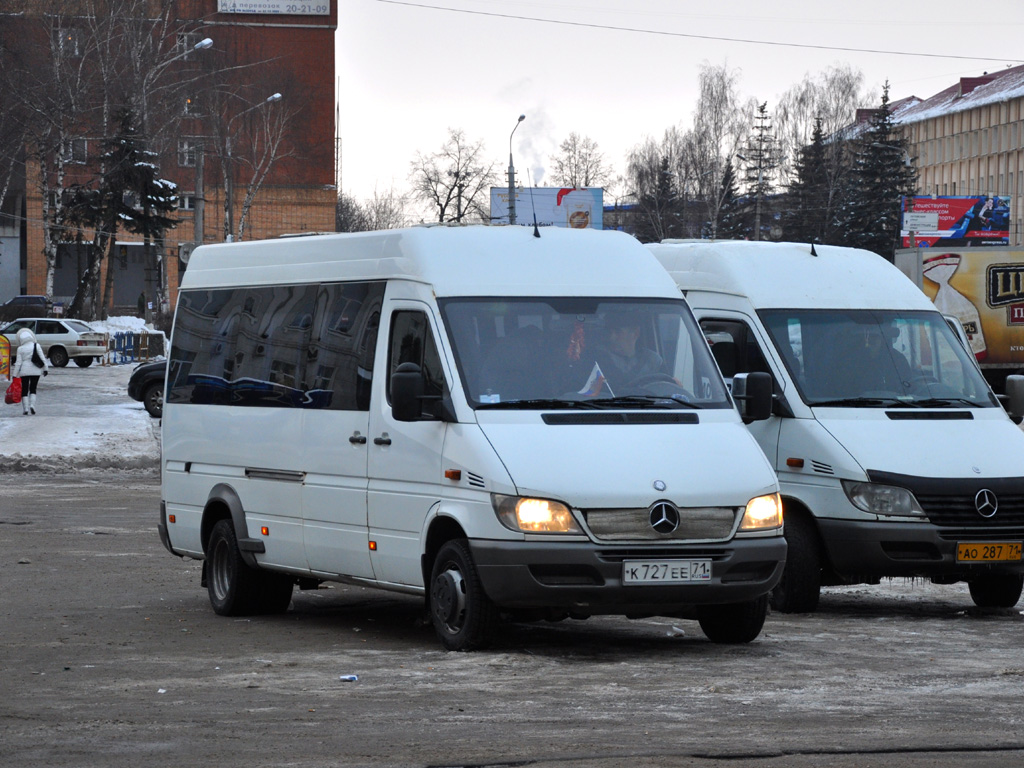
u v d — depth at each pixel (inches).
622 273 546.3
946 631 570.3
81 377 2470.5
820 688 428.5
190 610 640.4
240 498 620.7
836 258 703.1
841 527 612.1
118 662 487.8
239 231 4084.6
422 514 506.3
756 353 659.4
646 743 346.3
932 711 391.2
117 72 3499.0
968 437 627.8
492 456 479.2
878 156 4729.3
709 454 494.0
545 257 539.8
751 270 683.4
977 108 6628.9
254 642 539.2
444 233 539.5
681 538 477.1
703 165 5054.1
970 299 2185.0
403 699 410.9
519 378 505.4
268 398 606.2
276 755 335.6
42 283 4965.6
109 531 946.1
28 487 1244.5
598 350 519.5
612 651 507.2
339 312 570.3
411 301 528.7
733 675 452.8
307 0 4849.9
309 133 4419.3
